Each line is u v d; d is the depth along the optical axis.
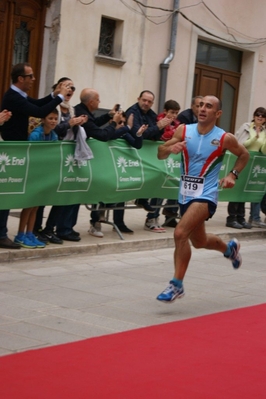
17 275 7.88
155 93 14.73
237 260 7.51
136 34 14.09
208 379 4.93
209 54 16.08
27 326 5.96
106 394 4.49
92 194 9.41
